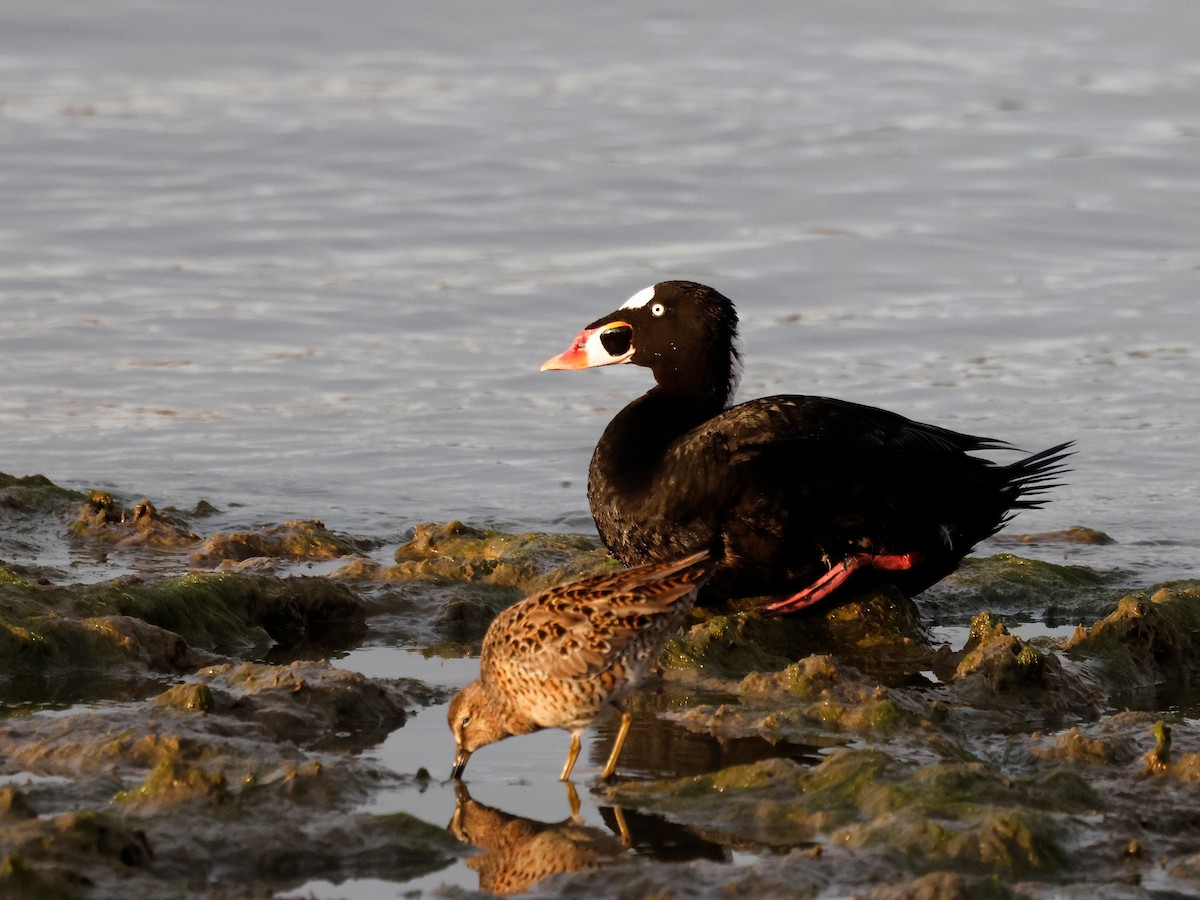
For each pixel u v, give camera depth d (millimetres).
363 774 9086
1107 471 16766
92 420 17953
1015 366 19938
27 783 8648
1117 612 11984
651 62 34875
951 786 8727
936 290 22703
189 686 9898
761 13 38594
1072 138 29156
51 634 10898
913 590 12602
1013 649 11000
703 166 27906
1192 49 35250
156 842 7918
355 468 16828
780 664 11641
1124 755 9469
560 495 16281
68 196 26078
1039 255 23984
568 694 9211
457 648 11961
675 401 13438
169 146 28797
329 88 32812
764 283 22859
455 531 14523
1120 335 20922
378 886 7820
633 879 7797
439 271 23234
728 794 8875
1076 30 37000
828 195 26469
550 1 39312
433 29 37031
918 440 12180
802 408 12141
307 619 12344
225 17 37094
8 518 14562
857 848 8125
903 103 31672
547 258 23891
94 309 21422
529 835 8469
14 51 34438
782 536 12016
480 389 19312
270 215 25438
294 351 20344
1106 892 7617
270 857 7957
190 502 15703
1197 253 23984
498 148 28922
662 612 9305
